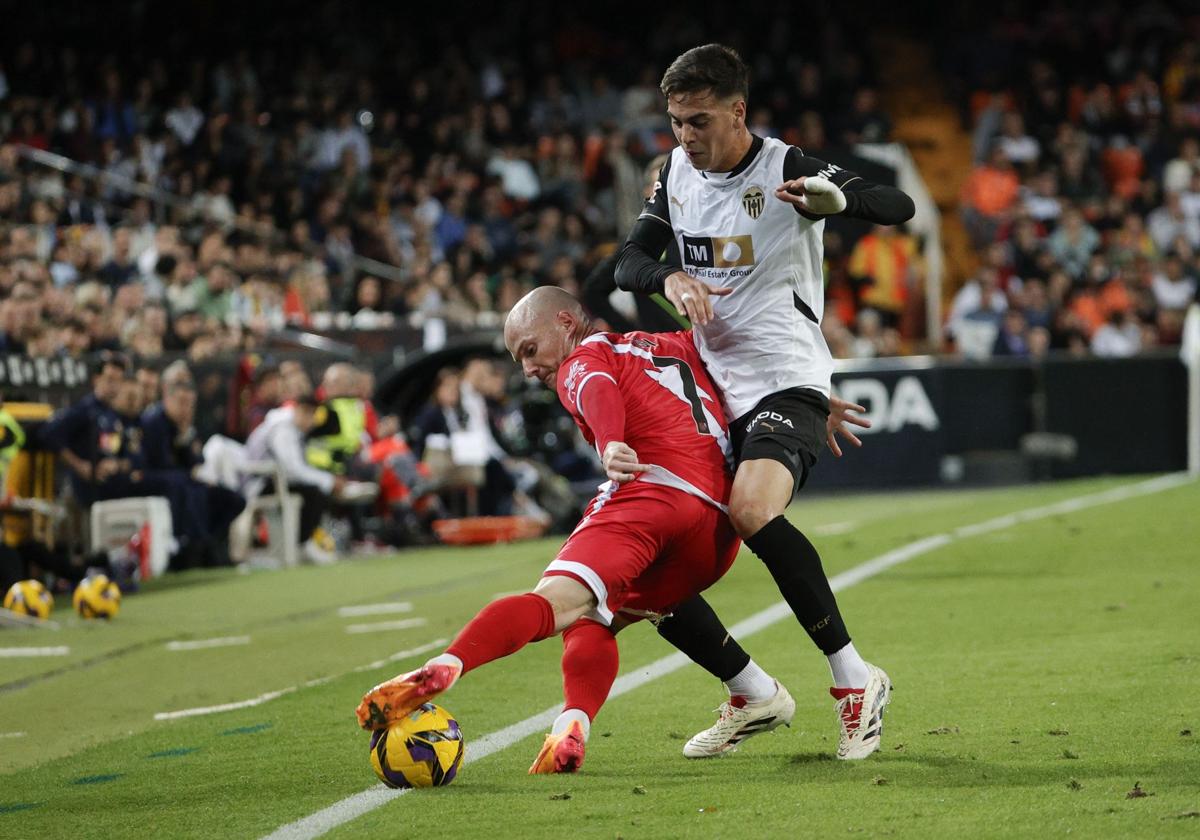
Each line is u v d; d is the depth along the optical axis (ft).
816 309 55.06
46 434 131.54
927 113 330.75
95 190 192.75
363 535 160.45
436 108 261.24
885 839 41.37
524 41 288.51
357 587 126.31
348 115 245.86
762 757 54.39
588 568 49.67
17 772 60.23
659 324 83.61
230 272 188.96
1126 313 249.55
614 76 286.87
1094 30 316.60
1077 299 250.37
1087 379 216.33
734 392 54.54
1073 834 41.09
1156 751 51.80
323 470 154.51
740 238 53.88
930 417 211.00
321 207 232.12
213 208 217.77
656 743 57.82
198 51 253.44
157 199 198.70
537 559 141.59
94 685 84.79
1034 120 301.22
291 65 261.65
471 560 144.87
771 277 53.98
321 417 159.43
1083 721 57.98
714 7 304.30
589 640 53.26
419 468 163.63
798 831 42.52
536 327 54.13
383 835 43.91
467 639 47.37
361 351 193.26
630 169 233.96
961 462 211.61
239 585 130.72
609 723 62.03
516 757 55.88
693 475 51.47
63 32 243.60
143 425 142.92
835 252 249.55
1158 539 128.16
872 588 105.60
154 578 137.80
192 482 142.82
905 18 351.87
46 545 129.08
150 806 50.29
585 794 48.39
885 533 144.05
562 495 170.30
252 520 149.59
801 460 52.90
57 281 179.63
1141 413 217.56
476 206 246.06
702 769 52.54
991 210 274.36
